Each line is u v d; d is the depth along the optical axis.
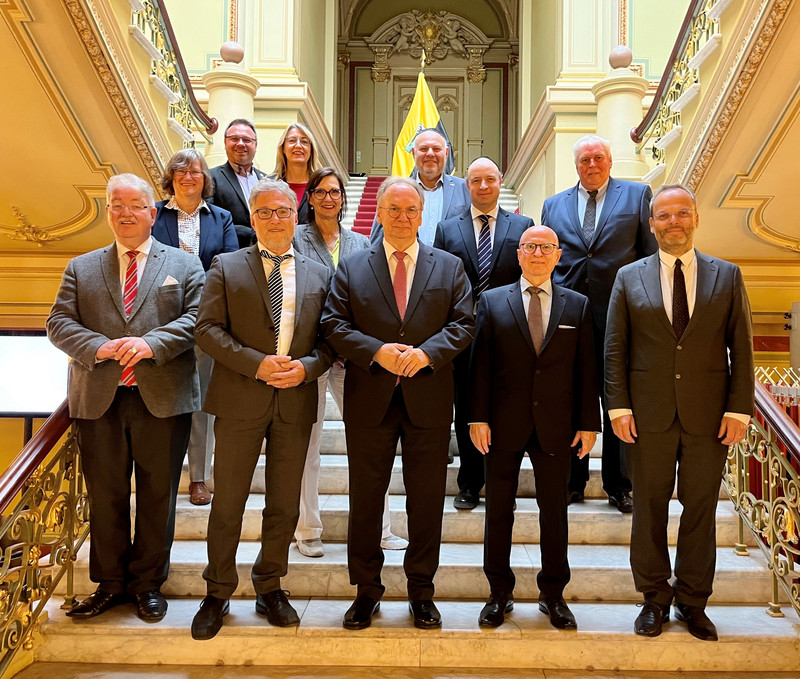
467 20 12.48
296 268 2.64
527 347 2.62
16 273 5.76
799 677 2.50
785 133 3.94
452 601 2.85
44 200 4.87
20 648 2.47
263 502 3.33
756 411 3.01
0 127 4.16
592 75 6.67
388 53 12.45
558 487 2.60
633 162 5.48
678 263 2.59
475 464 3.25
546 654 2.55
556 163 6.53
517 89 12.42
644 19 6.93
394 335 2.52
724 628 2.60
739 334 2.52
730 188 4.47
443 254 2.69
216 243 3.16
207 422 3.29
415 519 2.58
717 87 3.95
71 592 2.74
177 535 3.19
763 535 2.89
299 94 7.00
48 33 3.57
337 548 3.11
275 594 2.64
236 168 3.65
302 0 7.78
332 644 2.55
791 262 5.70
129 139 4.25
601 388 3.14
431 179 3.60
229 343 2.46
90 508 2.66
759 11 3.44
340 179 3.13
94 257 2.73
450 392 2.57
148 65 4.36
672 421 2.52
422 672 2.52
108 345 2.48
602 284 3.09
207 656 2.56
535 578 2.87
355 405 2.54
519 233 3.24
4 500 2.30
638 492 2.58
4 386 5.51
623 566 2.89
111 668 2.53
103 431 2.60
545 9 8.01
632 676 2.51
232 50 5.91
